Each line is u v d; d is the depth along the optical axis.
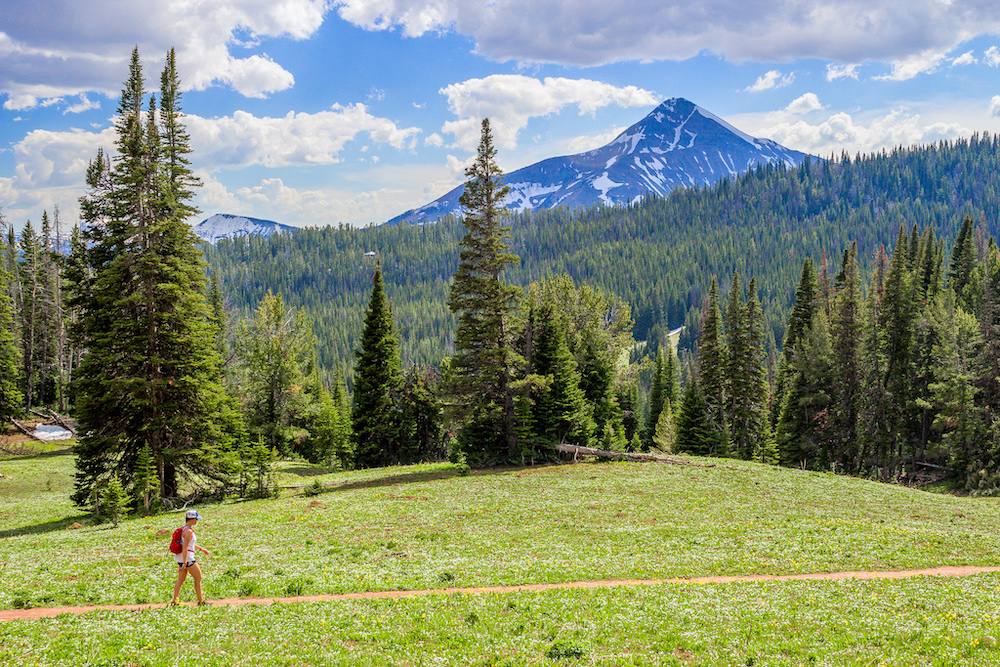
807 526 29.14
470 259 50.22
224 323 65.06
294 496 39.22
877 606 16.28
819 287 82.75
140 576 19.20
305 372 86.81
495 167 49.50
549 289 70.69
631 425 85.50
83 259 39.38
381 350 59.47
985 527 30.27
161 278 37.25
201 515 32.47
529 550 24.47
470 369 51.25
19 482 44.59
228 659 12.29
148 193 37.59
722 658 12.87
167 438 36.69
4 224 58.06
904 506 36.12
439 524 29.56
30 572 19.61
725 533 27.62
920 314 67.44
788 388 71.31
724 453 65.12
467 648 13.28
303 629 14.13
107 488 32.44
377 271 60.06
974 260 84.44
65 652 12.28
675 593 17.70
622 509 33.47
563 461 50.84
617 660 12.70
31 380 69.44
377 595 17.83
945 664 12.25
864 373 62.88
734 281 68.00
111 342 35.22
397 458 62.97
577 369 64.38
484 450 52.09
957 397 54.91
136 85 38.16
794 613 15.72
